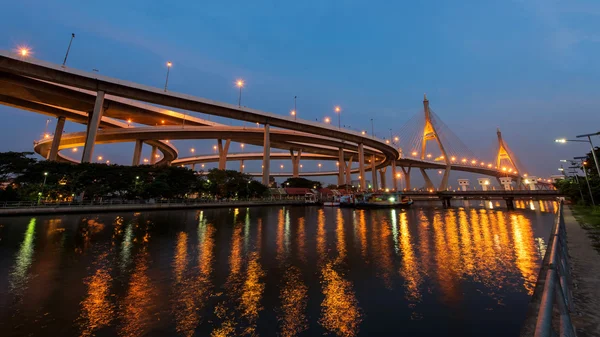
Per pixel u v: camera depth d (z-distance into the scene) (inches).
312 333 402.6
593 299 268.7
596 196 1820.9
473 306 484.1
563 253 303.1
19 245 962.7
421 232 1352.1
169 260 792.9
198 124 4190.5
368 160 6702.8
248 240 1107.3
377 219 2005.4
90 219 1695.4
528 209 3280.0
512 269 700.0
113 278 636.7
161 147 4623.5
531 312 236.5
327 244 1036.5
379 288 575.8
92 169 2293.3
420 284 597.0
